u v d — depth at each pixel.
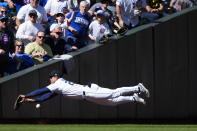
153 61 31.94
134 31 31.67
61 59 29.42
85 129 25.25
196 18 32.75
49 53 31.67
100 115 30.50
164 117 32.03
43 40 31.22
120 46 31.16
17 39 32.12
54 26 32.62
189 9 33.25
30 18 32.16
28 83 29.00
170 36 32.28
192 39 32.66
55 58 29.67
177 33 32.44
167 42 32.22
